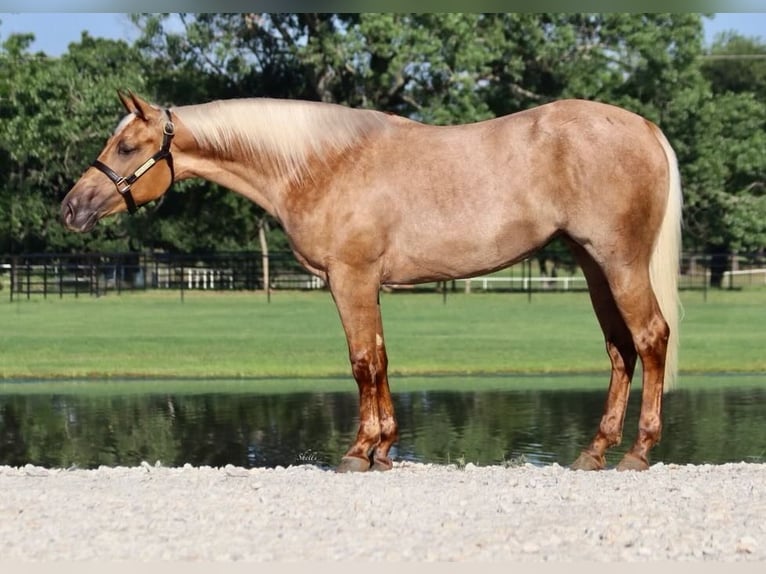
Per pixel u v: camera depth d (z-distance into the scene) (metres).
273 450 12.12
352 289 9.05
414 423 13.92
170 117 9.27
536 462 11.13
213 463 11.37
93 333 25.81
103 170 9.22
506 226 8.90
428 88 45.38
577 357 21.70
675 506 7.39
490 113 43.38
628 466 9.08
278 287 42.44
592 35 45.97
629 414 14.75
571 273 50.72
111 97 42.94
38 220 47.22
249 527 6.88
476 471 9.21
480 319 29.42
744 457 11.45
